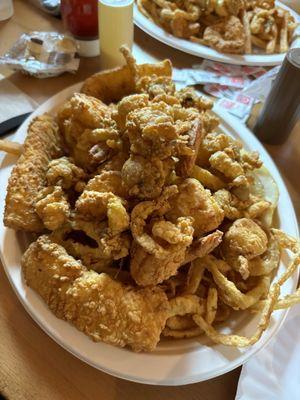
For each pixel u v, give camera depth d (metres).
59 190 0.31
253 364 0.28
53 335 0.26
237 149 0.37
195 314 0.29
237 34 0.55
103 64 0.53
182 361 0.26
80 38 0.53
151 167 0.29
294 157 0.46
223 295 0.31
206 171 0.35
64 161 0.34
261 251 0.32
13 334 0.29
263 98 0.51
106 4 0.47
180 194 0.31
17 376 0.27
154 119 0.29
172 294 0.30
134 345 0.26
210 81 0.52
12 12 0.59
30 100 0.47
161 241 0.28
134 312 0.26
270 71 0.52
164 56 0.56
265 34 0.57
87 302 0.26
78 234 0.32
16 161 0.36
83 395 0.27
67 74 0.52
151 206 0.29
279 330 0.30
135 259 0.29
